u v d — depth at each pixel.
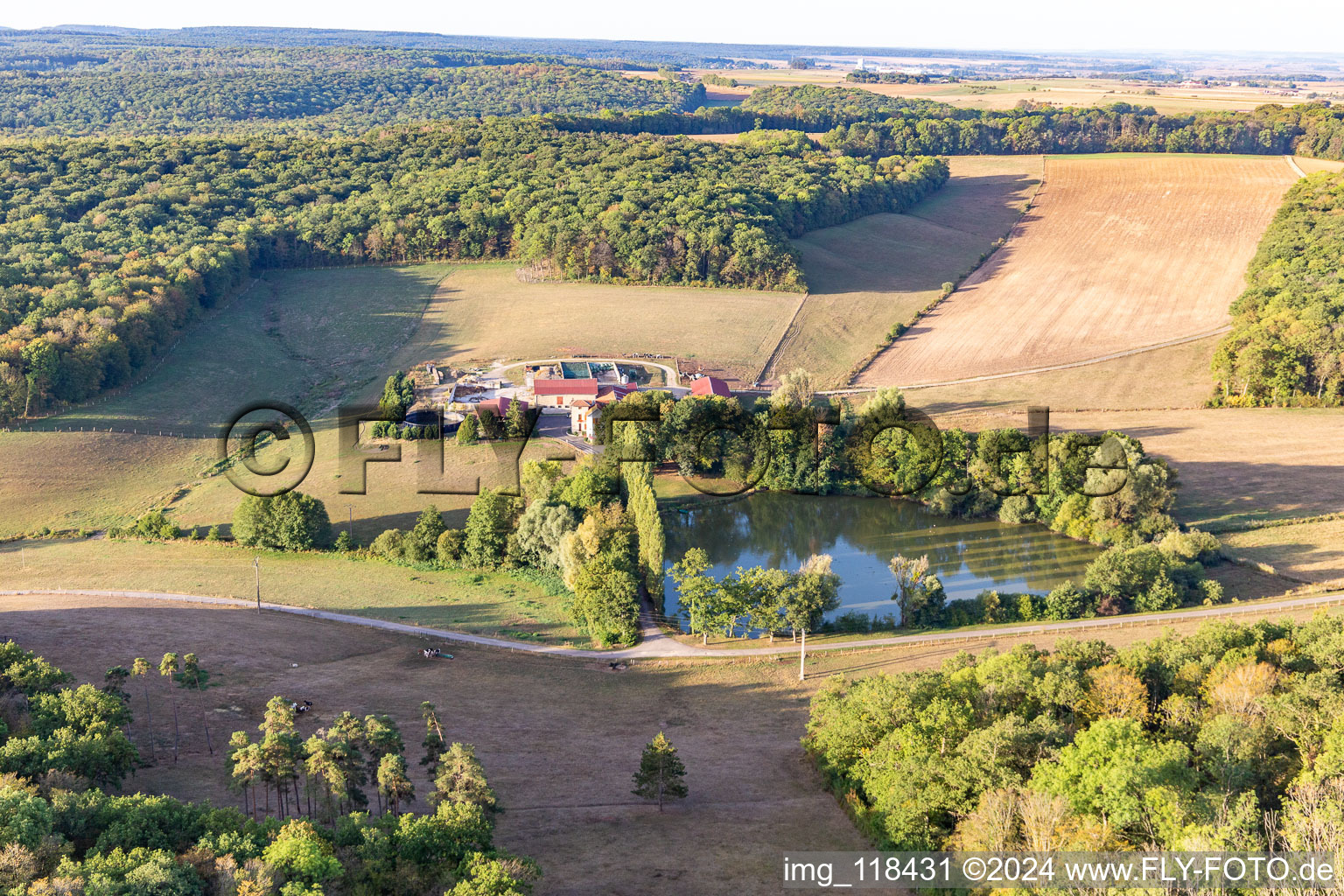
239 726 77.25
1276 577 108.25
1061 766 57.44
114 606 102.06
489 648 97.75
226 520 131.62
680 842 60.06
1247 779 56.44
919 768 59.84
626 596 100.75
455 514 130.62
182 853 51.38
